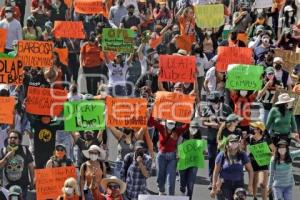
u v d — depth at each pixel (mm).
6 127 43062
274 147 42281
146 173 40969
